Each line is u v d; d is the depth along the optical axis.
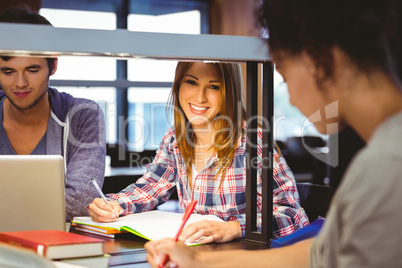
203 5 6.13
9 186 1.41
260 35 0.88
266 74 1.42
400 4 0.70
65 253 1.12
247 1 5.82
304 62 0.76
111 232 1.48
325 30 0.71
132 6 5.77
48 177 1.45
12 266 0.97
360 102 0.70
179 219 1.61
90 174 1.90
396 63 0.70
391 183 0.62
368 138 0.72
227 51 1.28
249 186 1.46
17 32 1.09
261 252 1.02
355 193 0.65
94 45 1.14
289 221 1.56
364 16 0.69
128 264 1.20
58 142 2.00
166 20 5.98
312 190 1.84
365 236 0.63
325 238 0.77
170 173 2.03
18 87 1.82
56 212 1.46
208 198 1.86
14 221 1.41
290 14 0.76
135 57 1.20
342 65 0.71
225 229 1.45
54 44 1.11
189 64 1.86
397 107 0.69
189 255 1.01
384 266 0.62
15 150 1.99
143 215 1.69
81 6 5.50
